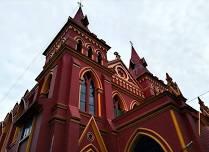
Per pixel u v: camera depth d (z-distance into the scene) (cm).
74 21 2295
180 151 1189
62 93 1609
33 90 2439
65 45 1923
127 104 2336
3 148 2312
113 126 1722
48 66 2066
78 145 1368
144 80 2973
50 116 1509
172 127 1300
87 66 2016
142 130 1474
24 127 1722
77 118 1484
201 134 1349
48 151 1316
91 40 2348
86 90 1888
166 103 1395
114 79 2412
